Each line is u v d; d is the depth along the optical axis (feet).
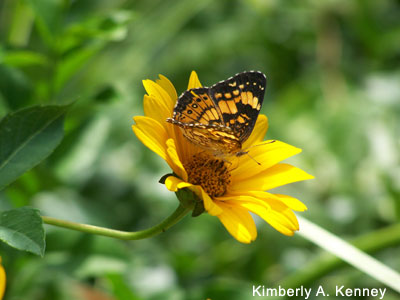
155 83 1.60
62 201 1.85
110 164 2.07
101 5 1.88
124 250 1.78
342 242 1.76
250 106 1.64
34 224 1.49
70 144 1.82
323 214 2.04
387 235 1.84
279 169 1.64
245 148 1.65
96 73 2.07
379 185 2.06
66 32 1.75
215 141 1.62
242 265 2.02
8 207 1.77
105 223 1.90
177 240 2.04
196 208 1.58
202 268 2.01
